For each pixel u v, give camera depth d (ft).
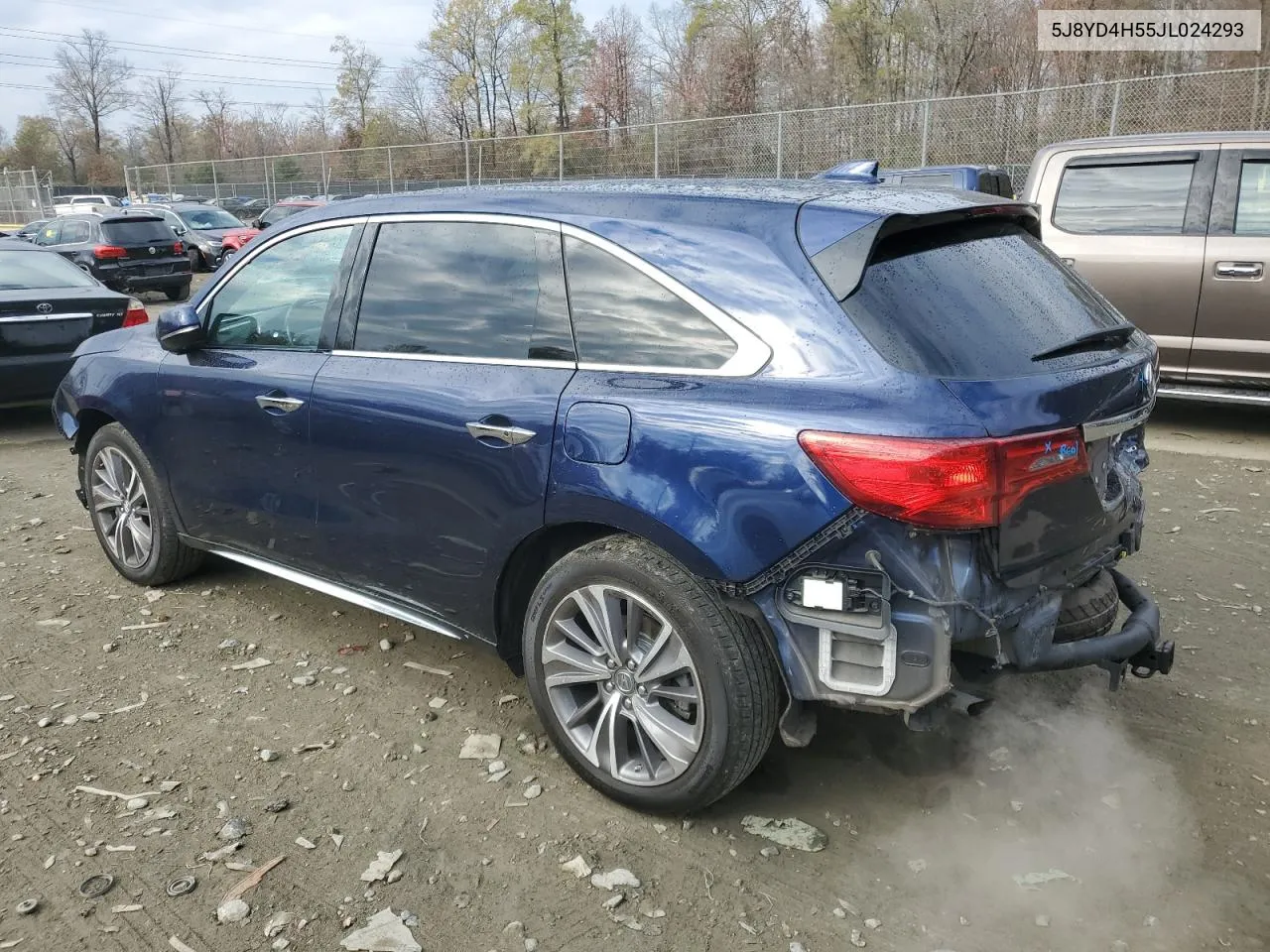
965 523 7.50
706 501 8.26
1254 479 19.98
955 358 7.94
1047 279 9.62
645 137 66.44
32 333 24.67
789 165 59.98
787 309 8.32
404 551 10.92
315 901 8.26
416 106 180.34
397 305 11.07
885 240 8.55
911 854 8.79
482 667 12.48
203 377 12.85
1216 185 22.36
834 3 110.73
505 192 10.71
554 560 10.26
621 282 9.30
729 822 9.25
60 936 7.88
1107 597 9.12
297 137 253.03
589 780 9.66
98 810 9.47
